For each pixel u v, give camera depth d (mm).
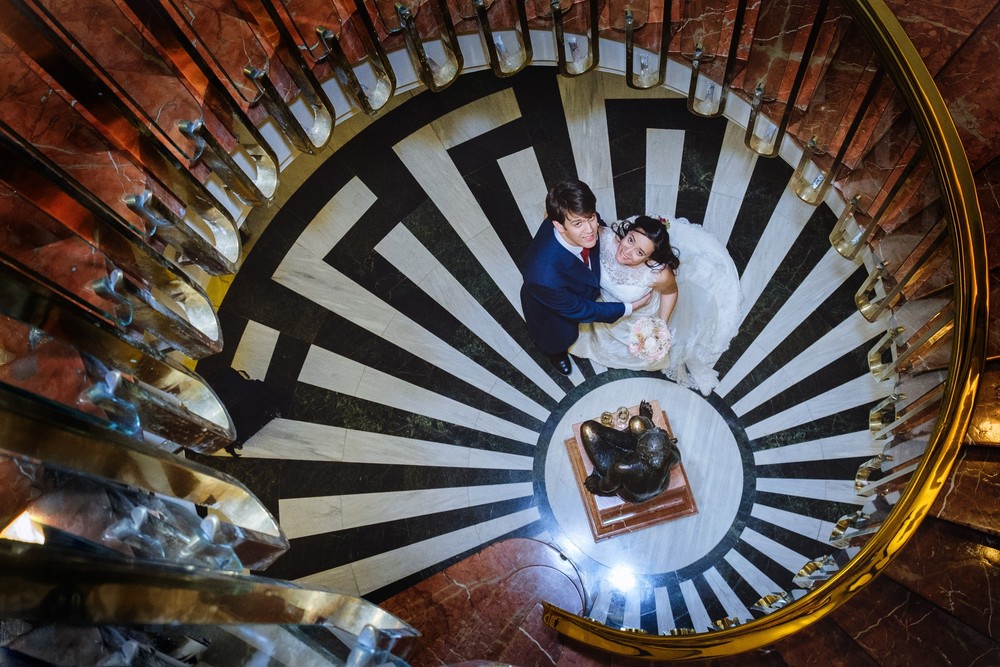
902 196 5020
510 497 6129
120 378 3346
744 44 4988
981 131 4469
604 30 5078
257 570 3859
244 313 5918
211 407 4027
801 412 6074
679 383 6230
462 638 5863
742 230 5984
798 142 5195
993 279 4484
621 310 6141
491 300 6090
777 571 6035
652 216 5988
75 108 3727
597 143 5988
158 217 3916
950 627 4441
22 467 2893
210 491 3553
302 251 5961
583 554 6137
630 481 5961
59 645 2385
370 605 3605
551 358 6188
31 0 3193
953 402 4387
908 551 4598
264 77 4402
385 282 6035
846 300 5984
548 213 5992
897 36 4184
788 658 4773
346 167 5965
